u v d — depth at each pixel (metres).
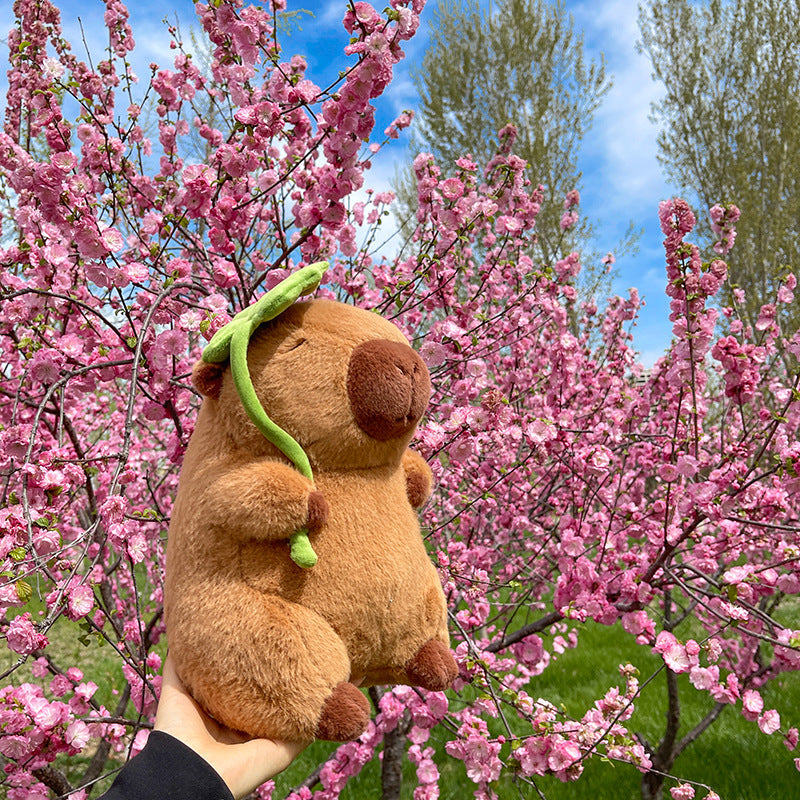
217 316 1.78
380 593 0.94
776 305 2.86
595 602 2.30
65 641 4.96
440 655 1.02
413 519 1.07
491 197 2.63
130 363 1.98
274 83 2.40
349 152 2.10
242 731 0.91
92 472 2.48
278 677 0.86
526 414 3.15
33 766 1.91
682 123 11.53
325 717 0.86
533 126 12.61
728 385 2.47
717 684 2.12
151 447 4.07
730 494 2.19
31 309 2.22
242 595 0.89
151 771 0.81
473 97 12.80
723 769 3.75
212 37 2.59
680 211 2.15
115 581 3.66
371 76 1.91
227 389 0.97
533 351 4.32
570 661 5.36
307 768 3.93
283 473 0.91
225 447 0.97
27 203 2.33
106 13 2.91
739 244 10.10
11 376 2.69
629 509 2.86
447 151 12.79
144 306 2.24
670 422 3.56
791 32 10.57
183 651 0.91
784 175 10.59
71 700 2.16
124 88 2.93
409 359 0.99
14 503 1.87
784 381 3.71
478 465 3.38
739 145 10.95
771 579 2.44
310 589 0.91
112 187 2.41
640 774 3.75
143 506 3.66
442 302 2.75
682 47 11.48
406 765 3.93
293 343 0.98
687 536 2.22
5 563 1.45
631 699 2.09
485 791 2.05
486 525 3.72
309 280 0.97
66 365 2.15
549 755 1.97
